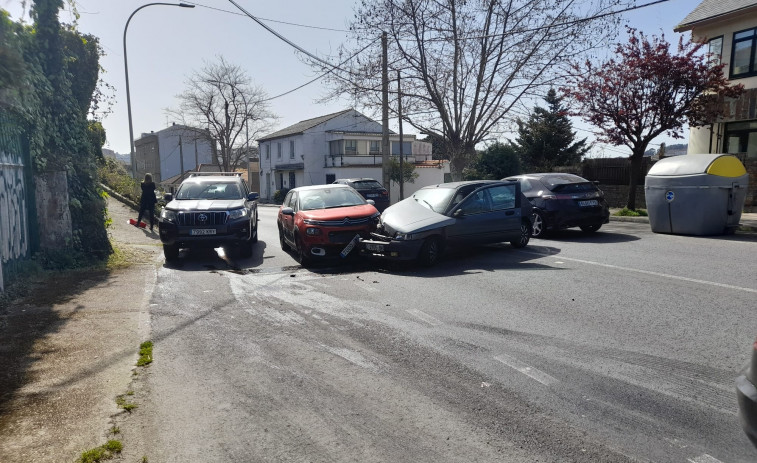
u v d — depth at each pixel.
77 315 6.48
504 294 7.12
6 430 3.64
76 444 3.46
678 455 3.19
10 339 5.55
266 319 6.32
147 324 6.11
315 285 8.20
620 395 3.98
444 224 9.52
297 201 11.29
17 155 8.40
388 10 19.95
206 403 4.07
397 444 3.42
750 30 17.56
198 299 7.39
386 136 20.38
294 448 3.41
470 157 22.56
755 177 16.67
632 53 16.20
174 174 72.50
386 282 8.23
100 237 10.73
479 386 4.25
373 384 4.36
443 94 21.30
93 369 4.74
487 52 20.95
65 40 10.07
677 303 6.30
